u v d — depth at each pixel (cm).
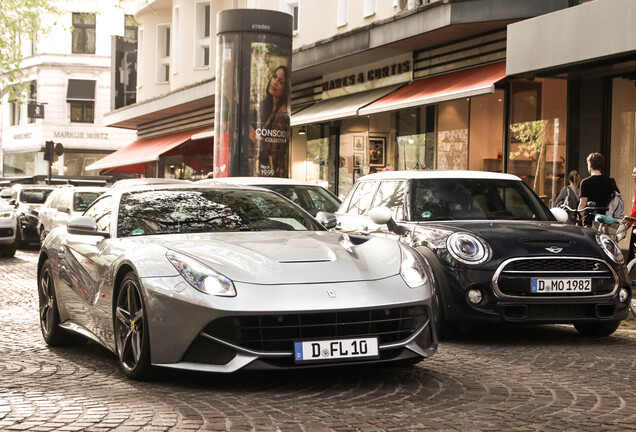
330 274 506
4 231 1791
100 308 579
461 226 744
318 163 2402
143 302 505
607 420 434
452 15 1609
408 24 1764
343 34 2027
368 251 554
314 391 502
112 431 401
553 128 1549
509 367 592
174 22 3409
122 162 3509
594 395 497
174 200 630
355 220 871
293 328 486
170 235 579
